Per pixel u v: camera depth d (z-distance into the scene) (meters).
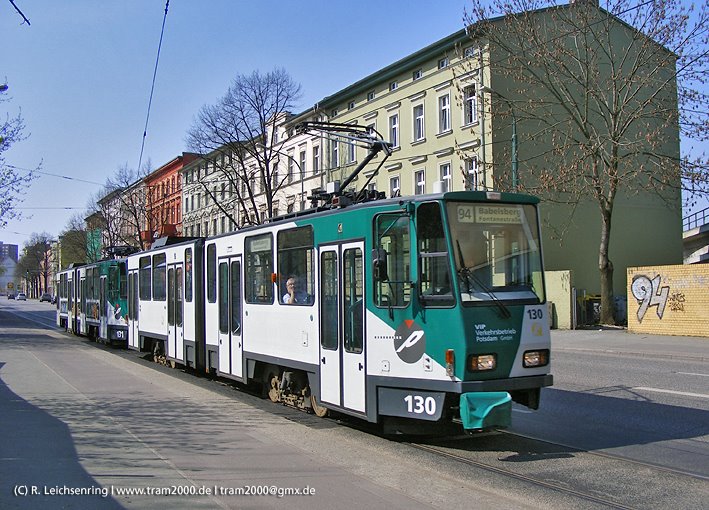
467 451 7.35
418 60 33.81
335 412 9.13
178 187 71.94
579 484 6.03
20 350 19.81
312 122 14.50
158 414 8.91
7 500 5.14
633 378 12.92
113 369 14.44
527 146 30.05
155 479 5.73
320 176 43.50
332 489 5.47
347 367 8.17
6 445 7.03
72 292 31.02
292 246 9.57
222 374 12.09
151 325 16.83
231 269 11.78
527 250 7.60
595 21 24.92
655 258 35.00
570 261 32.06
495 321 7.13
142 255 17.84
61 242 83.25
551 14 24.25
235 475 5.87
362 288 7.93
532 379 7.29
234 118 39.66
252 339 10.84
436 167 33.12
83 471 5.98
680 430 8.32
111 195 63.59
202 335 13.39
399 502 5.15
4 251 167.88
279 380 10.23
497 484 6.03
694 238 36.91
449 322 7.02
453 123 31.95
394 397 7.48
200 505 5.02
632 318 23.39
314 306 8.91
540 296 7.54
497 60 25.33
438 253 7.19
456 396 7.17
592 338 21.53
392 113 36.59
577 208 32.31
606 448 7.42
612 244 33.59
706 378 12.85
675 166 22.69
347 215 8.23
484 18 24.47
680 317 21.91
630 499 5.57
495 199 7.50
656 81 24.72
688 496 5.66
